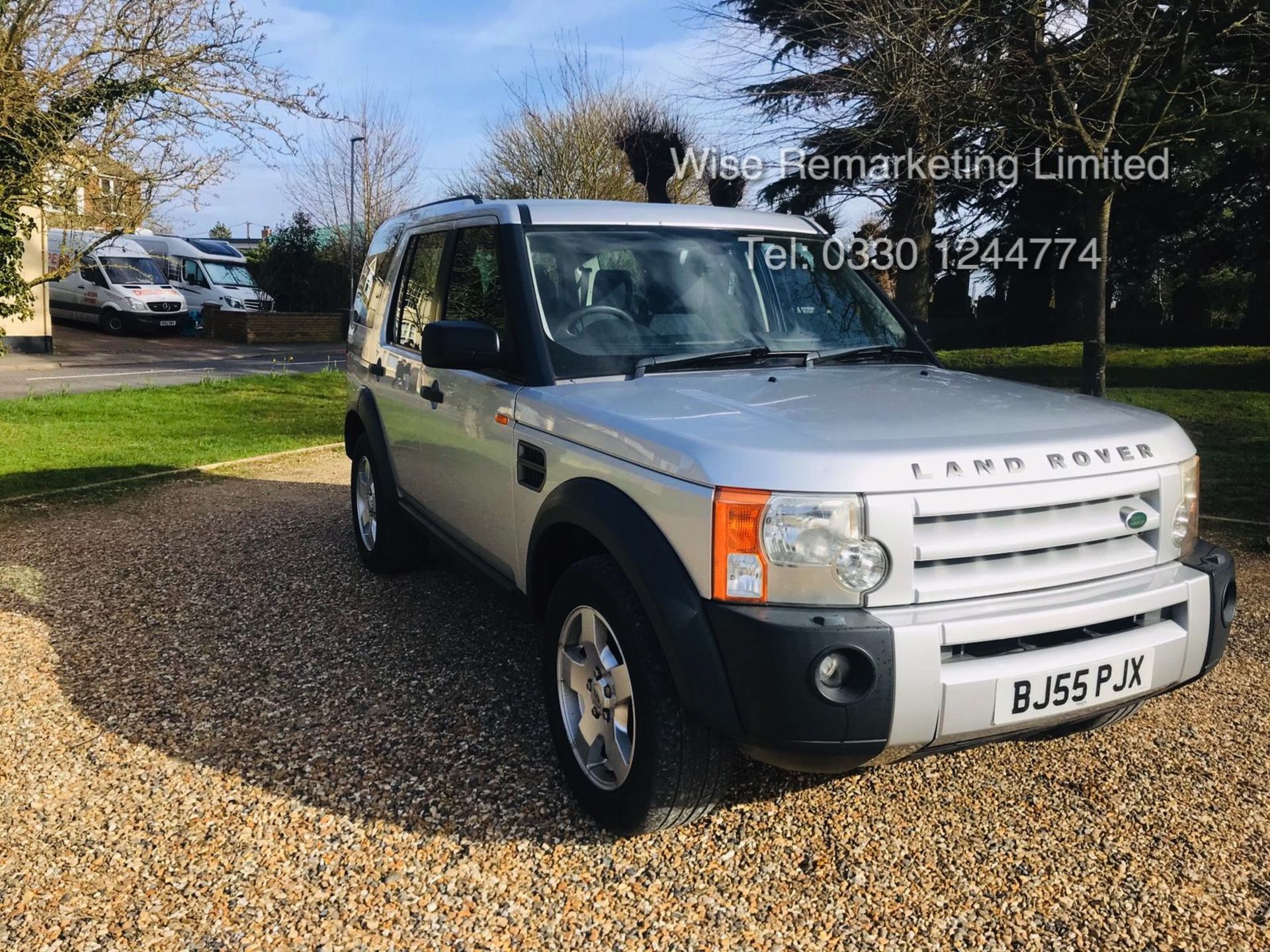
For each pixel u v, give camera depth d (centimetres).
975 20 823
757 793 320
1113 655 261
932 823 302
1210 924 256
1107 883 272
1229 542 632
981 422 279
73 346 2369
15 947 245
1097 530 266
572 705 313
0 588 529
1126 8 739
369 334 548
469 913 259
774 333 383
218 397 1474
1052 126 783
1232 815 306
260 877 273
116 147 966
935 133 855
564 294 359
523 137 2406
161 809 307
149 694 394
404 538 523
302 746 350
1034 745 352
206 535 647
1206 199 1639
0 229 1480
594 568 291
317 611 493
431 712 378
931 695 240
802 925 255
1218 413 1038
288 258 3319
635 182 2211
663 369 346
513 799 315
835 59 936
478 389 376
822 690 236
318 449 1028
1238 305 1948
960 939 250
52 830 296
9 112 895
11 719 370
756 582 244
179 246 2986
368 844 289
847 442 254
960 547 249
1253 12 750
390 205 3384
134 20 937
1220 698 390
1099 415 299
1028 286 1969
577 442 304
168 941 247
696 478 251
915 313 1473
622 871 277
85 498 768
